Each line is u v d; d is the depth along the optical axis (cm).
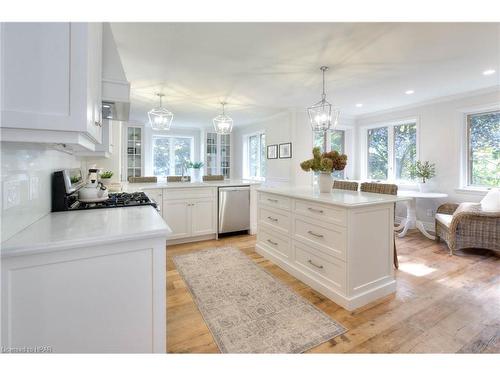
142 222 134
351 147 595
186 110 536
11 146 107
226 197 401
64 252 102
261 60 285
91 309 108
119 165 414
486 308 204
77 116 92
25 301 97
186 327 180
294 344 162
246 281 250
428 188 454
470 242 322
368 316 193
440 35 230
